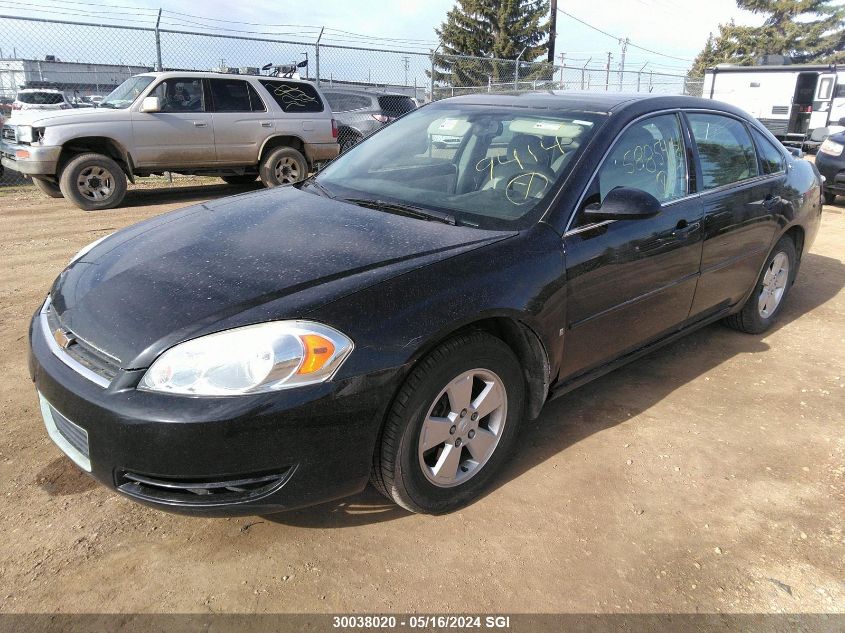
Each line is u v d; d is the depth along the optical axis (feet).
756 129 13.99
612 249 9.65
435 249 8.30
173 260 8.25
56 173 28.30
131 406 6.54
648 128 10.86
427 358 7.61
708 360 13.67
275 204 10.34
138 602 6.93
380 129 12.95
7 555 7.49
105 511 8.30
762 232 13.41
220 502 6.77
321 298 7.16
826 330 15.58
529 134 10.53
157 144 29.71
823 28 143.74
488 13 125.70
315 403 6.81
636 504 8.90
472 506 8.71
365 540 7.99
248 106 32.24
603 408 11.48
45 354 7.57
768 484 9.46
